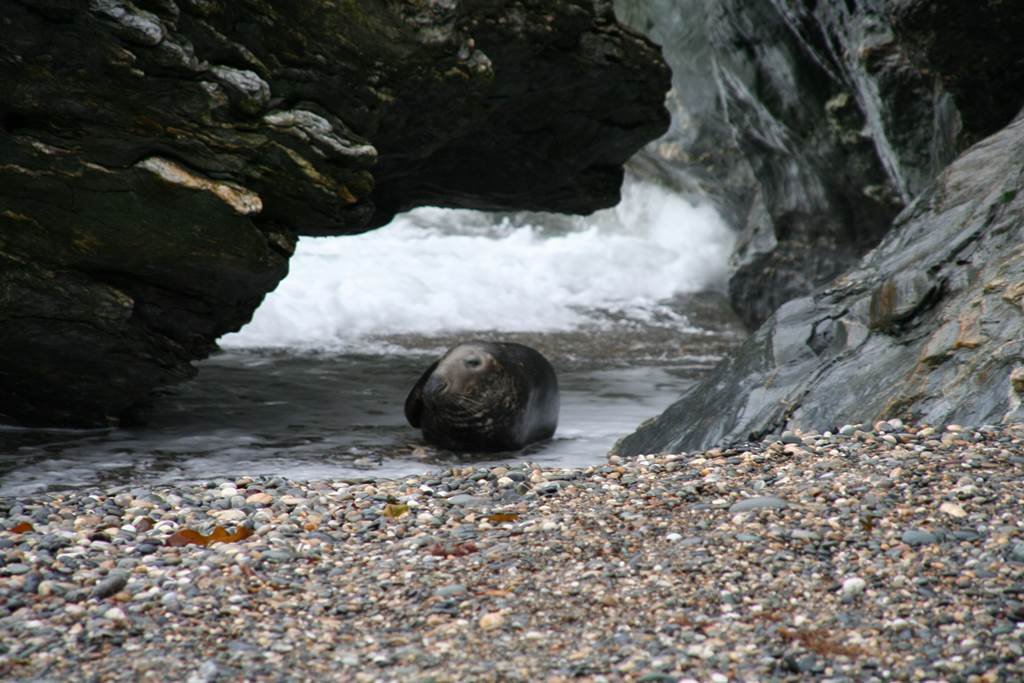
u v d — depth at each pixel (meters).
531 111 28.78
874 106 35.59
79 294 22.09
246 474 22.36
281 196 22.66
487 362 24.95
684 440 22.94
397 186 30.11
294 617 12.45
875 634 11.51
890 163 36.50
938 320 21.20
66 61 19.38
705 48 47.25
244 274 22.86
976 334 19.97
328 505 16.66
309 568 13.86
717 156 51.72
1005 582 12.41
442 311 47.34
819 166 42.28
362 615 12.49
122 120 20.25
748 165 50.97
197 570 13.76
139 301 23.09
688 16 46.94
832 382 21.70
